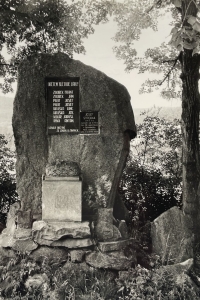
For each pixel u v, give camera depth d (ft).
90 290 15.38
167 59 27.94
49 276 15.98
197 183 22.34
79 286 15.71
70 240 16.99
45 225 17.03
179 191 28.27
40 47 30.45
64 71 18.83
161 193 27.91
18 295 15.12
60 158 18.70
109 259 16.72
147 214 26.43
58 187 17.54
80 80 18.76
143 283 15.24
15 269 16.63
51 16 28.14
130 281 16.08
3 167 27.89
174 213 19.70
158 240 19.13
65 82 18.81
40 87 18.81
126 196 27.09
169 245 18.70
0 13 26.53
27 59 18.97
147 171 28.68
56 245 16.93
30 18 27.58
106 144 18.58
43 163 18.79
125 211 21.94
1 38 29.04
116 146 18.53
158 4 25.94
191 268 17.21
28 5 27.04
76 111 18.75
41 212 18.58
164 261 18.30
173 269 16.58
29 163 18.80
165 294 14.87
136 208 25.79
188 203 22.26
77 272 16.51
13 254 17.31
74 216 17.46
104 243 17.25
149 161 29.68
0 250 17.62
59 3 27.58
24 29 28.53
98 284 15.55
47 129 18.72
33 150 18.81
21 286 15.69
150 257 18.19
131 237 19.44
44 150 18.81
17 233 17.66
